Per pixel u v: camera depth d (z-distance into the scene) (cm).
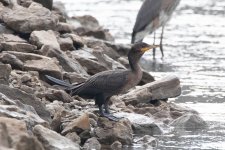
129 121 1414
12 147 1064
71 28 2022
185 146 1362
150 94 1619
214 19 3167
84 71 1738
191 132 1467
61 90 1527
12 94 1352
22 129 1105
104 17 3194
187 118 1509
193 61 2338
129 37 2745
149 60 2359
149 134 1439
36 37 1766
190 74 2117
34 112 1325
